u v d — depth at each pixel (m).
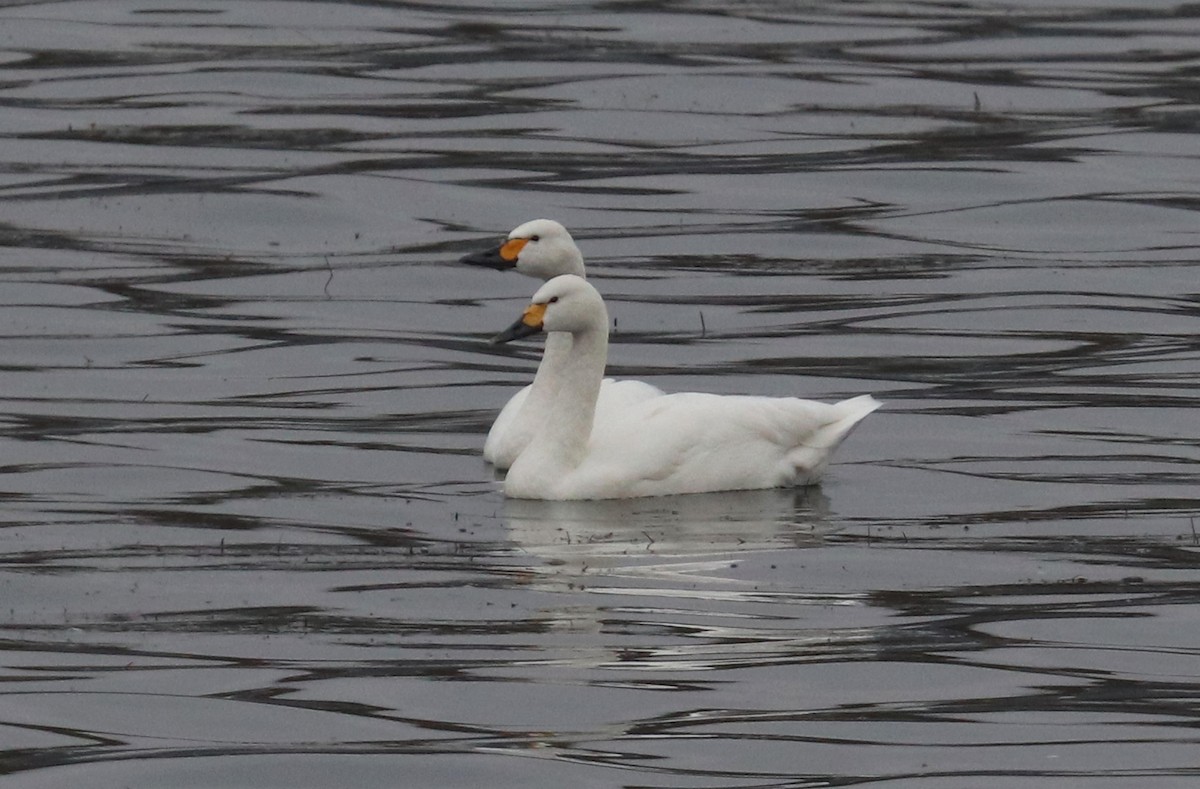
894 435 19.67
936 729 12.73
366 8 40.97
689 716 12.90
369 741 12.62
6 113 33.56
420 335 23.92
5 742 12.61
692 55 37.69
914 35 39.81
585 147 32.34
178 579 15.30
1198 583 15.13
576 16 40.81
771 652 13.87
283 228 28.56
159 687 13.38
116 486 17.84
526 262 19.64
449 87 35.47
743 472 17.69
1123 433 19.59
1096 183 30.50
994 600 14.83
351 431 19.86
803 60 37.47
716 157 31.95
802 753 12.41
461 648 13.91
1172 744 12.50
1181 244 27.95
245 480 18.08
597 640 14.05
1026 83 36.06
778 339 23.64
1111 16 41.62
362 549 16.03
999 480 18.06
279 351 22.97
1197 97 35.16
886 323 24.27
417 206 29.45
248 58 37.06
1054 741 12.55
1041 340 23.48
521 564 15.62
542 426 17.91
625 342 23.53
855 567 15.55
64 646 14.02
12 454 18.80
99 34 38.66
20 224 28.36
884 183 30.64
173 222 28.67
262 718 12.91
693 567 15.55
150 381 21.62
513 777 12.14
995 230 28.67
